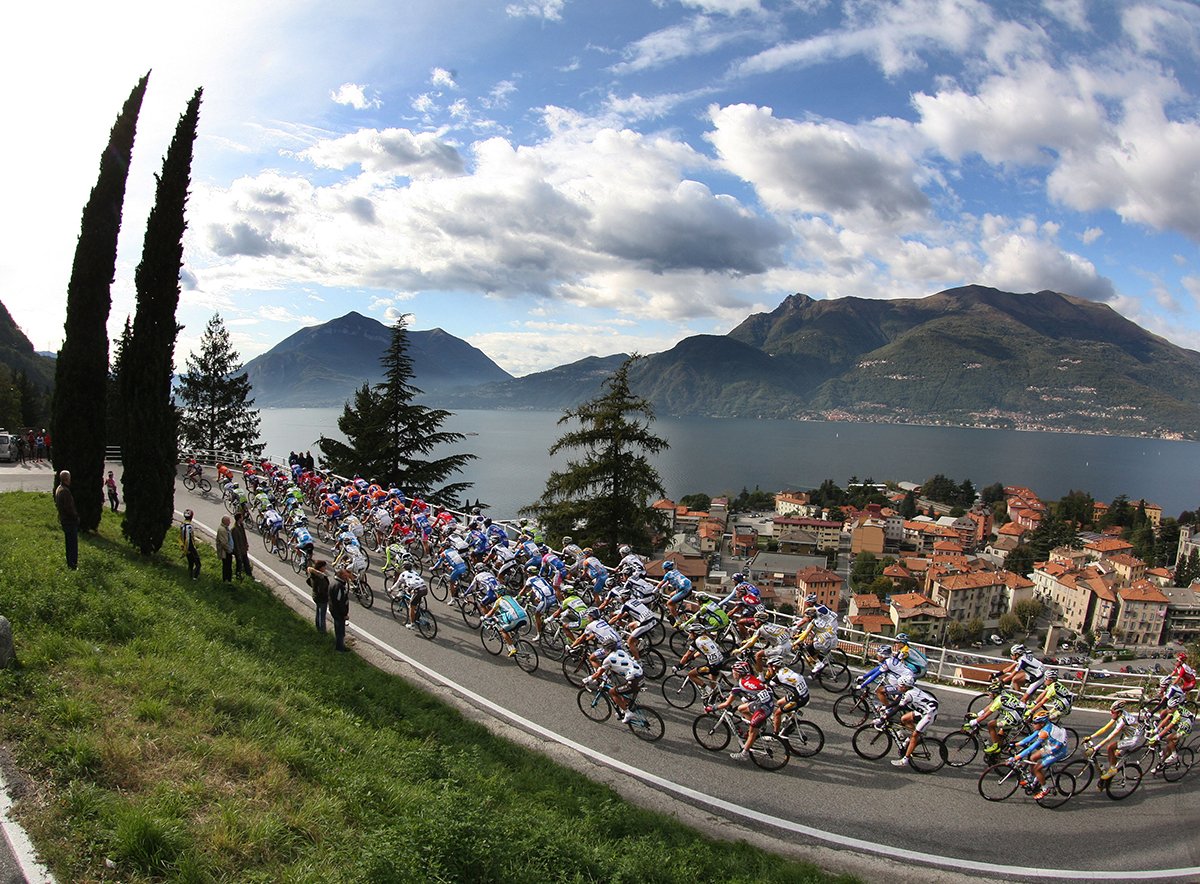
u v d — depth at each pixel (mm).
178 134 18719
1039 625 71438
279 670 11930
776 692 11602
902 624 63562
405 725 11250
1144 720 11219
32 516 19609
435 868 6500
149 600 13367
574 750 11703
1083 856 9594
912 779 11336
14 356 115062
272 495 28156
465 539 18844
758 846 9445
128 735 7738
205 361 50594
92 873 5602
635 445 27094
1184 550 100812
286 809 7188
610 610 15016
